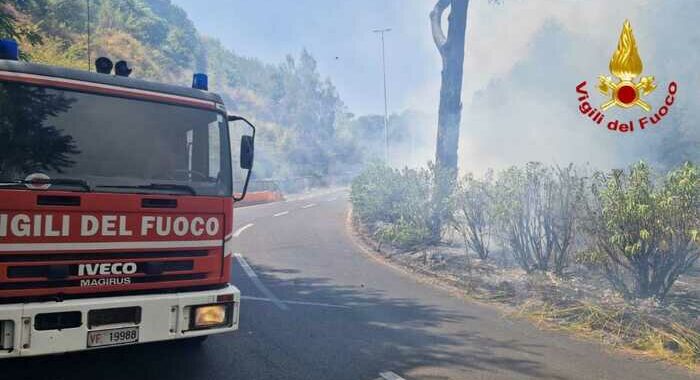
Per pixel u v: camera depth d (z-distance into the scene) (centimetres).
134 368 451
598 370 499
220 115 460
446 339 576
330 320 635
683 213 656
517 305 740
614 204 690
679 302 707
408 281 909
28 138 368
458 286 866
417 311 700
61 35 2088
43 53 1789
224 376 441
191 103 445
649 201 666
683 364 526
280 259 1080
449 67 1345
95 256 378
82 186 378
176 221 414
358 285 858
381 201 1493
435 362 500
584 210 766
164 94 433
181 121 439
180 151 433
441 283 898
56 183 369
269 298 736
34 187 358
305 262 1058
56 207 363
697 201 655
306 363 482
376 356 509
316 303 721
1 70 368
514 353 539
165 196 408
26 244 352
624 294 725
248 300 718
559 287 773
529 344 571
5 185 349
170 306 397
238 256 1091
